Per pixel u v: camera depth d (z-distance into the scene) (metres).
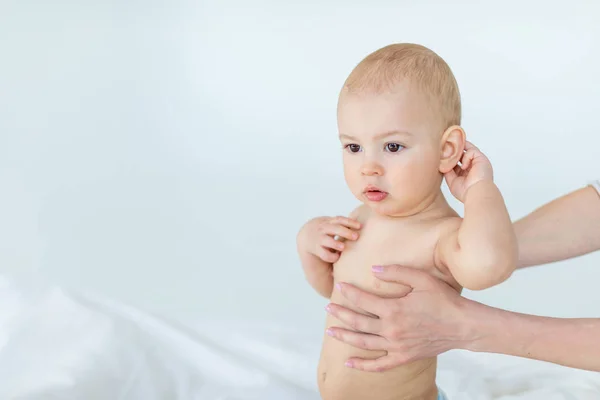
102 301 2.25
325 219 1.47
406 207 1.31
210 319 2.32
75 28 3.79
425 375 1.39
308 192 3.51
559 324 1.34
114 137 3.73
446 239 1.28
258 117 3.92
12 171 3.52
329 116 3.92
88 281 2.84
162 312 2.34
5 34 3.72
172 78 3.88
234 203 3.45
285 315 2.55
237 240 3.18
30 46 3.73
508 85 3.91
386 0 3.96
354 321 1.31
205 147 3.77
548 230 1.63
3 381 1.82
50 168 3.56
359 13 3.96
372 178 1.27
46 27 3.75
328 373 1.42
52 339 2.01
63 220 3.29
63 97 3.74
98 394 1.82
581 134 3.71
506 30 3.92
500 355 2.16
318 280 1.50
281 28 3.95
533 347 1.34
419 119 1.25
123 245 3.12
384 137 1.25
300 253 1.48
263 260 3.02
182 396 1.88
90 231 3.22
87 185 3.51
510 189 3.39
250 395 1.89
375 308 1.30
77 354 1.94
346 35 3.97
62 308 2.15
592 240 1.62
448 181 1.33
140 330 2.10
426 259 1.32
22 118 3.68
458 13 3.93
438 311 1.30
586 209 1.63
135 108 3.82
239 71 3.95
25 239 3.14
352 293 1.31
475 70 3.94
